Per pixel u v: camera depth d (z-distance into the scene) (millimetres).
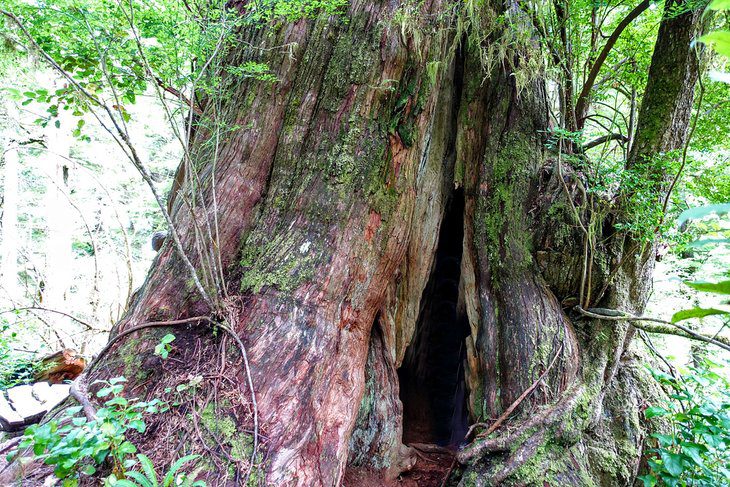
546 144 3475
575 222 3238
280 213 3066
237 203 3107
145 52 2545
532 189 3422
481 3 3201
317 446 2488
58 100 3119
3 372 4254
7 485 2133
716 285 833
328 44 3221
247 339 2656
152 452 2189
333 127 3111
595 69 3965
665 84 3146
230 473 2176
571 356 3033
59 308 7055
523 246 3359
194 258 2934
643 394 3078
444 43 3350
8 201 9133
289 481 2254
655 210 2984
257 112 3236
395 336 3746
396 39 3105
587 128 5031
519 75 3307
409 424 4148
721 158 3697
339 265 2947
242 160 3193
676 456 2559
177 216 3215
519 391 3012
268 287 2830
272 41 3271
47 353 4992
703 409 2658
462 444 3314
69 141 9234
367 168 3082
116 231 12648
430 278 4164
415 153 3273
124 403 1987
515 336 3176
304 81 3209
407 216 3295
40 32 2523
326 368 2723
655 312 5203
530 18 3381
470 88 3744
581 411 2818
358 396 2900
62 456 1881
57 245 9148
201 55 2596
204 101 3424
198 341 2658
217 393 2439
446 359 4406
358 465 3232
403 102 3139
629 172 3010
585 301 3240
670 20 3137
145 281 3113
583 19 3982
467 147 3809
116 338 2713
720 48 598
